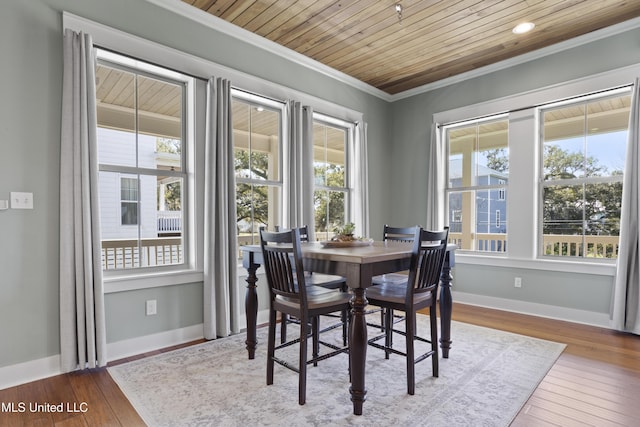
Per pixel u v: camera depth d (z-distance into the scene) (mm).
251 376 2236
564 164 3594
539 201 3738
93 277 2322
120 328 2564
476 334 3035
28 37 2199
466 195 4301
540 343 2809
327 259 1941
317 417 1771
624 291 3021
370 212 4672
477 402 1911
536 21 3076
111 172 2668
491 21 3074
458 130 4383
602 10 2904
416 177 4680
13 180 2145
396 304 2098
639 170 2963
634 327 2988
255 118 3559
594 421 1732
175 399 1953
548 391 2033
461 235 4324
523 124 3766
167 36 2807
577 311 3400
